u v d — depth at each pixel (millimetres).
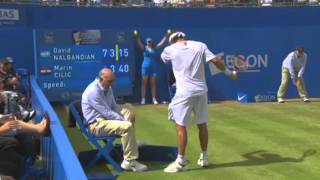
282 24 20062
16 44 17344
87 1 20344
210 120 14445
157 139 11742
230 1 21984
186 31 18719
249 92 19062
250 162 9562
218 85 18797
